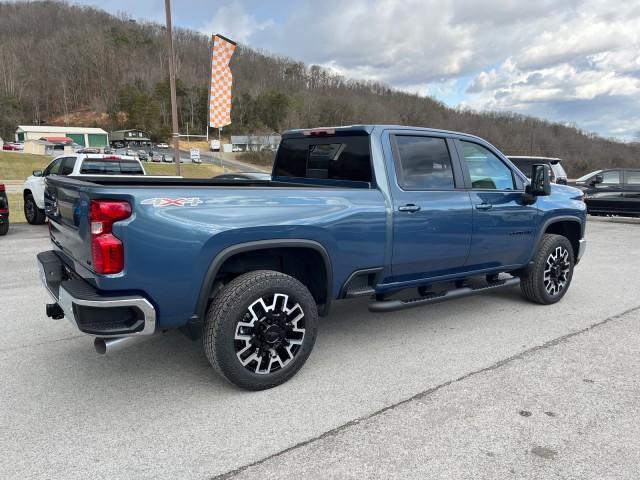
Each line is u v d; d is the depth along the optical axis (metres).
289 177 4.68
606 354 3.91
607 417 2.91
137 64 163.50
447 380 3.42
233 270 3.41
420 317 4.88
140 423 2.82
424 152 4.08
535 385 3.34
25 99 139.00
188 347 4.02
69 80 154.75
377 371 3.57
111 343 2.81
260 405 3.05
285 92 149.50
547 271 5.21
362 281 3.83
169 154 79.94
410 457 2.50
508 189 4.74
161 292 2.85
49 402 3.07
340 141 4.09
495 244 4.56
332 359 3.79
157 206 2.79
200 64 183.50
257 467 2.42
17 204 15.57
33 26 192.38
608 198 14.37
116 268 2.72
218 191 3.03
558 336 4.34
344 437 2.69
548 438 2.68
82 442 2.62
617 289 6.11
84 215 2.82
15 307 5.05
